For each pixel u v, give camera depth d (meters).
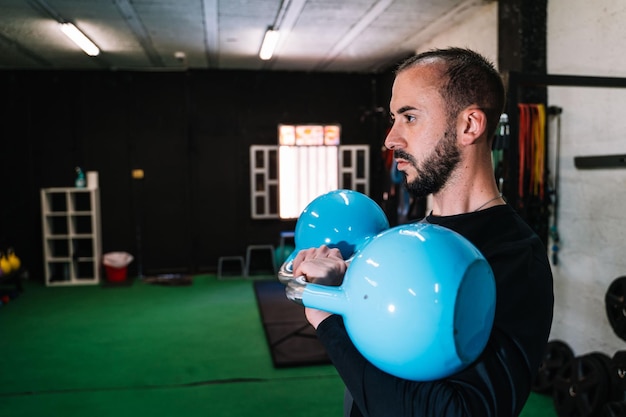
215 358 4.23
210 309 5.71
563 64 3.59
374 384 0.65
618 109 3.11
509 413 0.65
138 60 6.55
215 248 7.57
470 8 4.40
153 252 7.45
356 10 4.44
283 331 4.78
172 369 4.00
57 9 4.31
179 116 7.32
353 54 6.29
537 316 0.72
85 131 7.17
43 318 5.38
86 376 3.86
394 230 0.64
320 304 0.64
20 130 7.07
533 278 0.74
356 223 0.89
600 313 3.32
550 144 3.74
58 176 7.19
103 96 7.17
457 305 0.56
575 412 3.10
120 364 4.10
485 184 0.85
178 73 7.27
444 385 0.62
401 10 4.45
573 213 3.54
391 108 0.87
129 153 7.29
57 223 7.23
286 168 7.42
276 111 7.47
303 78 7.48
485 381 0.64
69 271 7.12
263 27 4.97
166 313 5.56
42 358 4.24
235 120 7.42
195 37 5.36
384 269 0.58
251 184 7.43
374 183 7.61
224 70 7.33
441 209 0.89
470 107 0.80
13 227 7.15
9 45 5.61
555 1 3.64
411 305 0.56
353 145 7.58
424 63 0.82
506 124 2.68
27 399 3.47
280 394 3.55
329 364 4.06
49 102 7.09
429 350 0.57
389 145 0.86
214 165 7.45
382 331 0.58
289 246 7.62
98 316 5.45
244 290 6.60
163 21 4.71
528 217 3.54
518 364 0.68
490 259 0.75
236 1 4.14
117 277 7.05
